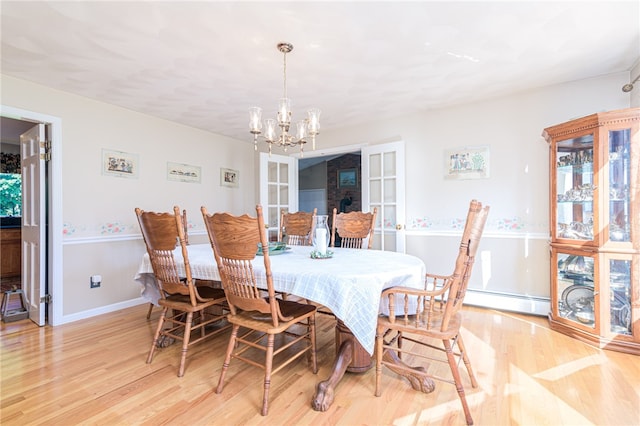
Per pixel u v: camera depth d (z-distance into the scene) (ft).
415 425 4.68
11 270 15.11
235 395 5.48
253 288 5.45
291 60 7.44
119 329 8.59
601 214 7.18
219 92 9.36
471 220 4.61
